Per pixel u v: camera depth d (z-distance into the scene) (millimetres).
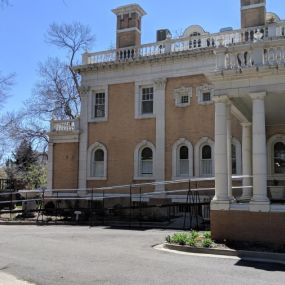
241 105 19109
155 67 30016
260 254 13242
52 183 32781
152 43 30406
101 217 26672
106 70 31750
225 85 16469
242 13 28797
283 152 25328
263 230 14992
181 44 29594
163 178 28781
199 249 14117
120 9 33312
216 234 15641
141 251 14242
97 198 29094
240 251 13578
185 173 28469
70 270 10820
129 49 31297
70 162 32469
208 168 27750
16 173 54125
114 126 31141
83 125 32250
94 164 31844
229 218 15547
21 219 27141
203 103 28156
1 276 10141
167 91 29500
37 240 17078
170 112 29203
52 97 47562
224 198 15891
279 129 25203
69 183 32250
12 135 48562
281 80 15703
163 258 12805
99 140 31562
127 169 30250
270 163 25344
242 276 10180
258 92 15859
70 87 47719
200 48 28062
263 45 16078
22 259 12469
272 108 19656
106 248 14867
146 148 30047
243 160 22188
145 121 30062
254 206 15203
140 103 30562
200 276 10117
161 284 9273
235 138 26828
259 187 15375
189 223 23734
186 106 28719
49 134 33188
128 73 31016
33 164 55156
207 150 27938
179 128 28781
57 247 15031
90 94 32375
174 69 29344
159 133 29344
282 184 25047
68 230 21328
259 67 15711
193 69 28719
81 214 27234
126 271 10703
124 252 13961
